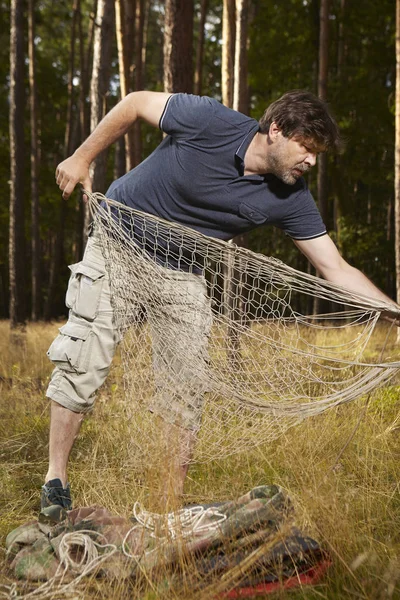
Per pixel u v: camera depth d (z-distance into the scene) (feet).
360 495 11.78
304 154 11.03
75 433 11.92
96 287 11.77
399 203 38.99
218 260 11.78
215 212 11.81
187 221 11.93
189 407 11.60
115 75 114.11
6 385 24.73
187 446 11.60
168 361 11.71
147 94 11.93
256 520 9.43
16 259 58.13
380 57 78.79
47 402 20.85
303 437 14.30
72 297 11.89
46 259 127.65
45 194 95.14
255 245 96.63
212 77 106.83
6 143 89.15
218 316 11.65
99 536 10.18
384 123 76.18
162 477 10.43
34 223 80.48
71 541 9.84
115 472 13.70
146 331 11.91
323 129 10.80
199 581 8.75
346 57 82.33
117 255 11.77
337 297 11.46
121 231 11.76
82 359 11.68
